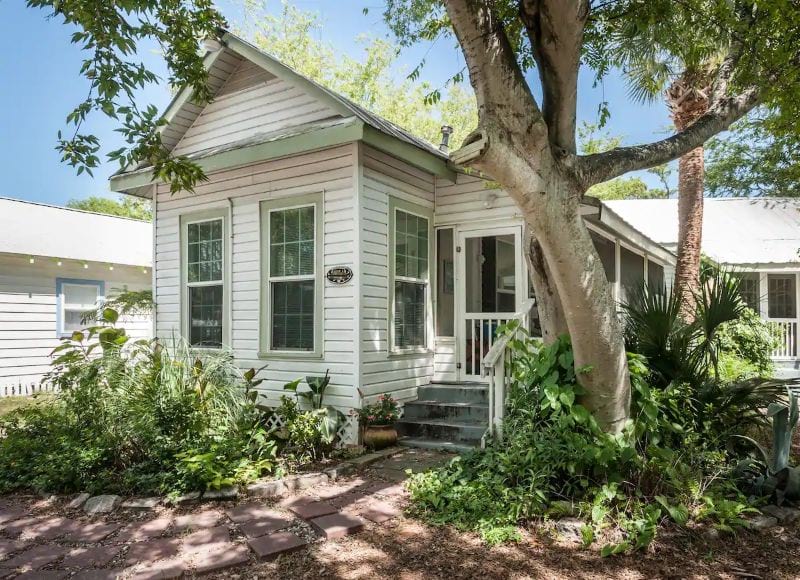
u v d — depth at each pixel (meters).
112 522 4.11
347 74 23.09
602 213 6.93
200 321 8.20
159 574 3.21
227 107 8.10
